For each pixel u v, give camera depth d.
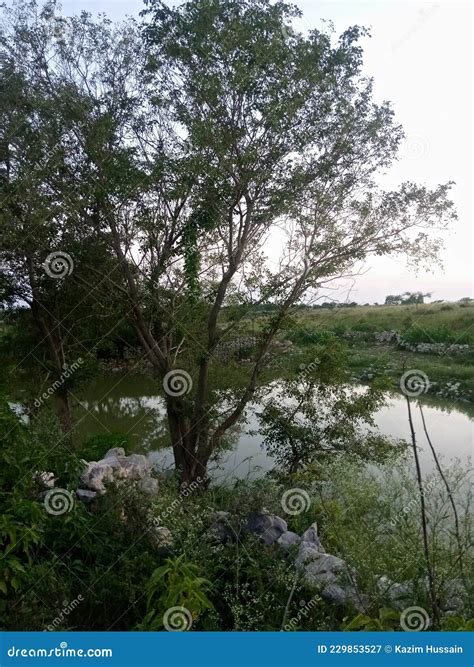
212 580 5.23
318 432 12.02
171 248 11.68
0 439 5.32
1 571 4.31
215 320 11.33
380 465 7.57
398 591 4.48
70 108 10.55
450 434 14.84
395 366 14.93
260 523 6.20
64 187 10.93
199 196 10.53
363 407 11.93
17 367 15.94
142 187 10.62
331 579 4.91
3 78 10.74
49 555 5.14
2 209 10.72
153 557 5.48
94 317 14.55
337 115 10.62
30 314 15.73
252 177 10.23
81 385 16.25
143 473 7.71
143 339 12.12
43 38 10.82
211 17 9.83
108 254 11.91
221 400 11.95
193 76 10.10
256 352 11.74
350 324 26.38
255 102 10.18
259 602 4.77
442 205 10.95
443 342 24.00
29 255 12.61
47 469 5.93
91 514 6.07
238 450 14.06
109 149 10.71
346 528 5.11
